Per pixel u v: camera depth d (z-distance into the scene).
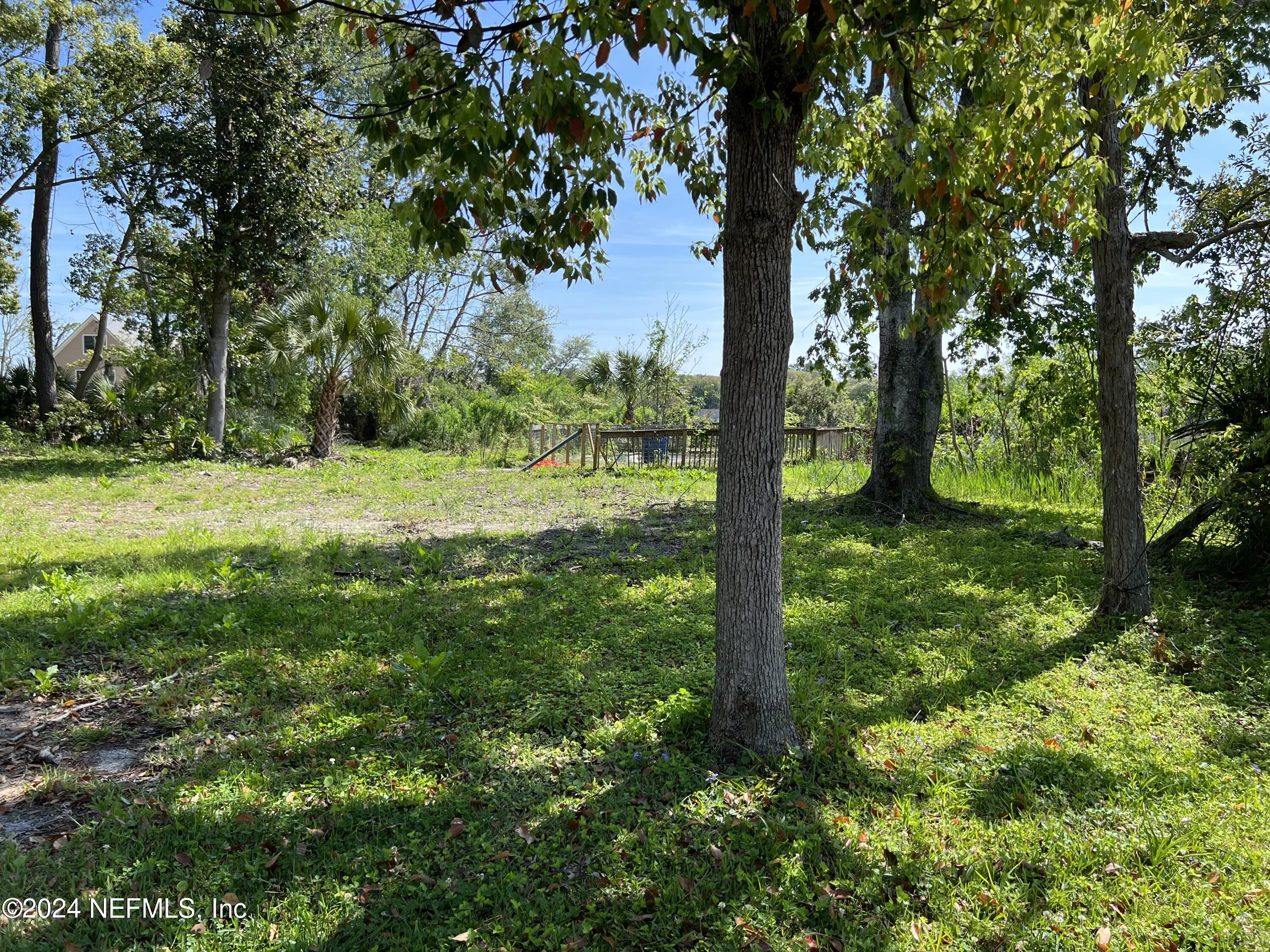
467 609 5.89
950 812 3.14
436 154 2.99
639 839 2.93
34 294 20.95
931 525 9.55
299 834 2.96
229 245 17.45
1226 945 2.39
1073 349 11.03
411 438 27.12
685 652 4.96
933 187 3.43
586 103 2.62
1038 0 2.94
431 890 2.69
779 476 3.55
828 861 2.85
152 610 5.57
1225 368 6.80
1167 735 3.80
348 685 4.39
